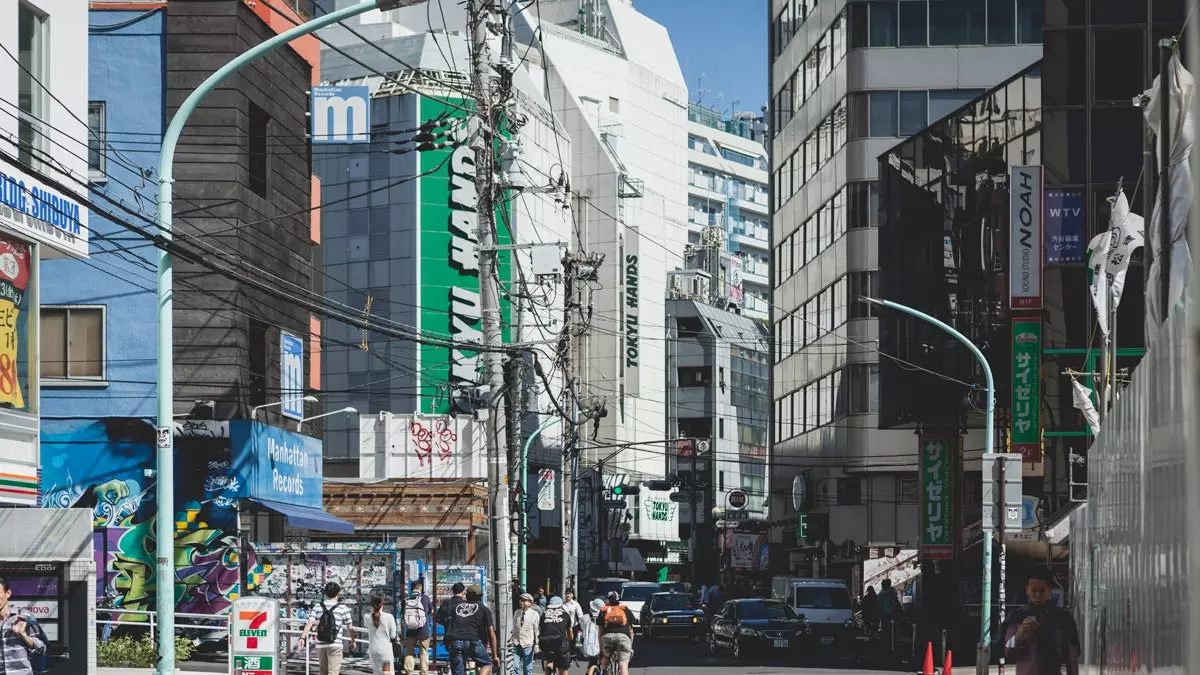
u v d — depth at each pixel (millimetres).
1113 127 36062
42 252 22547
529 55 103438
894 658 38312
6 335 20625
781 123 72562
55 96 21953
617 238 106812
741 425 120875
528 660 25609
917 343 44969
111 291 29969
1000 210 38719
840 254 59906
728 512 109625
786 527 68625
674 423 115750
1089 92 36219
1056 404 35281
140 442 29719
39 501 29516
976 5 58000
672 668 33938
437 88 78000
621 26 127250
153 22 30516
